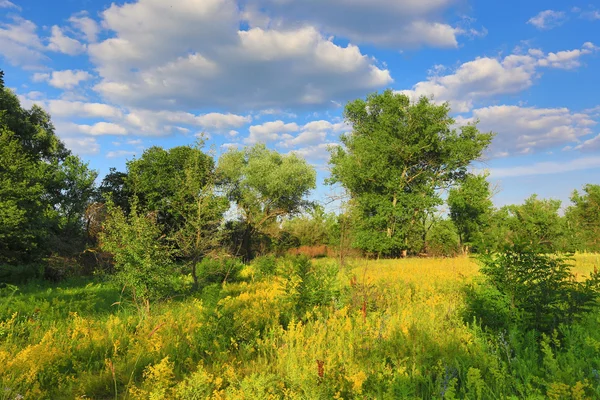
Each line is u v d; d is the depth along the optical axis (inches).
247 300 390.6
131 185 1110.4
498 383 153.3
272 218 1625.2
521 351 189.3
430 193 1562.5
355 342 221.1
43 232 779.4
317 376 163.9
